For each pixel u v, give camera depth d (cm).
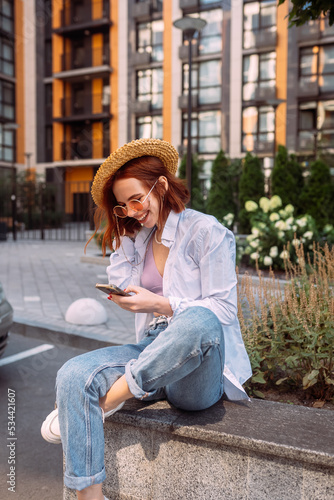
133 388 145
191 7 2338
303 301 218
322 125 2156
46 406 288
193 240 161
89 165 2808
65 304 571
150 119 2531
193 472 150
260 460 140
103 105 2695
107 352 157
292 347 213
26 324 459
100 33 2662
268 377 229
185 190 168
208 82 2345
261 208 824
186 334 140
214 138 2339
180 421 151
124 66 2580
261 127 2245
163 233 163
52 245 1497
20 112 2928
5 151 2833
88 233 1694
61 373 146
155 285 173
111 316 507
